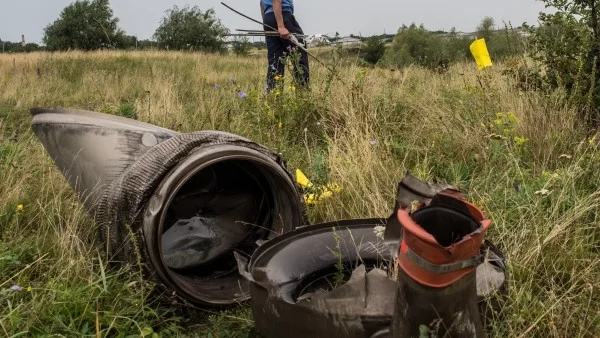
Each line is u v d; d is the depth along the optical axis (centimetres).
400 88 701
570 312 256
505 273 253
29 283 307
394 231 221
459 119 517
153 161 302
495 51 980
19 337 260
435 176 452
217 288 319
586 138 438
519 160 421
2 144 554
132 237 288
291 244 294
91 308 281
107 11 3828
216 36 4131
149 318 296
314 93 648
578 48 513
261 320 248
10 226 371
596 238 338
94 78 1223
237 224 347
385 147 495
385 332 210
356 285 218
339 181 415
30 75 1341
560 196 329
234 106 637
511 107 510
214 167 348
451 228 183
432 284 172
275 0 685
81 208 374
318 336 222
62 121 350
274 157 331
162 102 709
